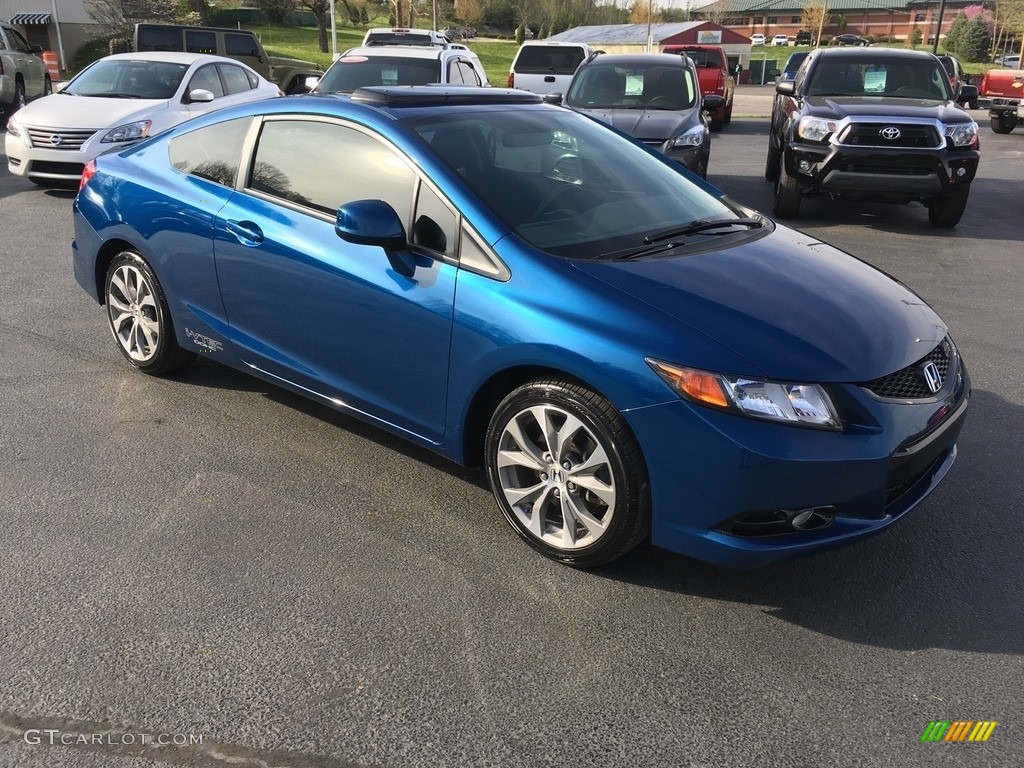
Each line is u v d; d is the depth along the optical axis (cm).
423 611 296
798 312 309
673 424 279
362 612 295
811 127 939
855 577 323
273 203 396
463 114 391
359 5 6906
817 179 939
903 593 313
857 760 236
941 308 664
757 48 8212
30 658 268
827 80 1030
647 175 410
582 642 282
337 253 364
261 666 267
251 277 402
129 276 475
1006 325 625
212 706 250
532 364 305
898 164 907
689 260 338
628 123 941
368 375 368
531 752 237
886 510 303
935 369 318
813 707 256
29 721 243
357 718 247
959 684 267
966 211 1066
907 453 292
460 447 344
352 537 340
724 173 1382
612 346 289
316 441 421
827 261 367
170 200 437
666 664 273
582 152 403
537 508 324
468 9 8156
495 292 316
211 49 1769
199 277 430
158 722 244
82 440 416
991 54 7031
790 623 295
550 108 437
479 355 320
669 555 334
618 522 299
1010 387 507
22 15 3659
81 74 1134
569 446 308
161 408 454
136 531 340
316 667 267
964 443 436
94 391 473
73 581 307
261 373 420
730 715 252
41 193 1029
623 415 287
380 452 412
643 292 304
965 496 383
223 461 399
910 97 992
